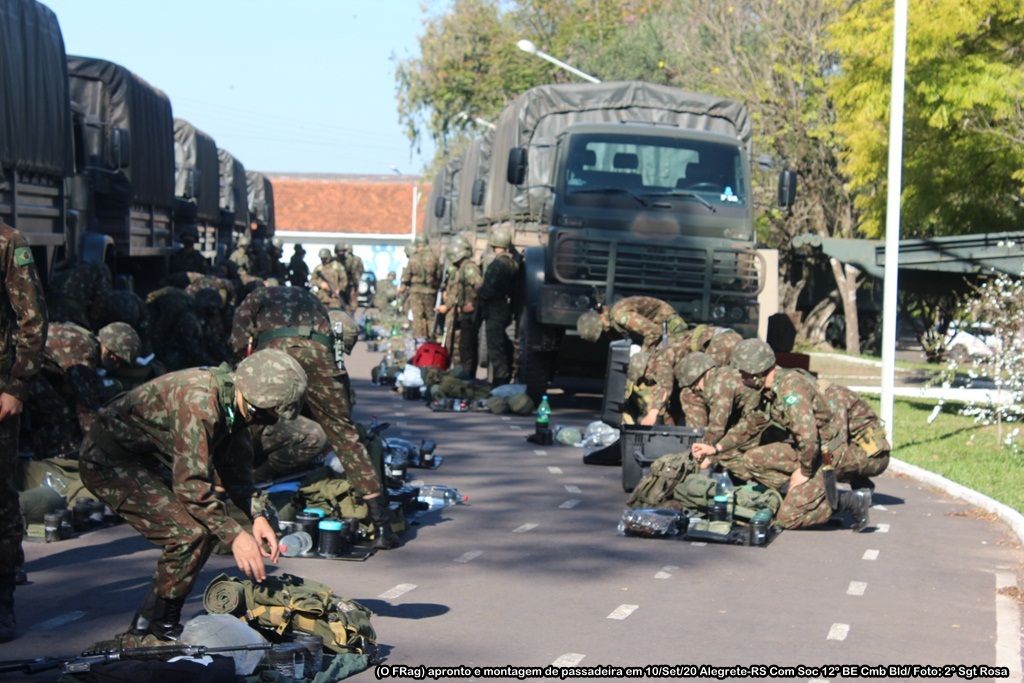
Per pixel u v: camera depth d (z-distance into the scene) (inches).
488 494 405.4
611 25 1777.8
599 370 686.5
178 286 675.4
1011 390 573.6
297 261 1405.0
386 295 1562.5
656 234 615.5
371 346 1081.4
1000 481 449.1
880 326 1359.5
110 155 656.4
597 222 616.4
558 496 404.5
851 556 328.5
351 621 227.1
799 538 351.3
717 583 293.7
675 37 1332.4
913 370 976.9
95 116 687.7
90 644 231.6
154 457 225.5
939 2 730.8
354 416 598.5
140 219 754.8
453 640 240.4
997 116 750.5
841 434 384.5
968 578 306.2
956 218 833.5
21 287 236.1
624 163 632.4
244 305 330.0
